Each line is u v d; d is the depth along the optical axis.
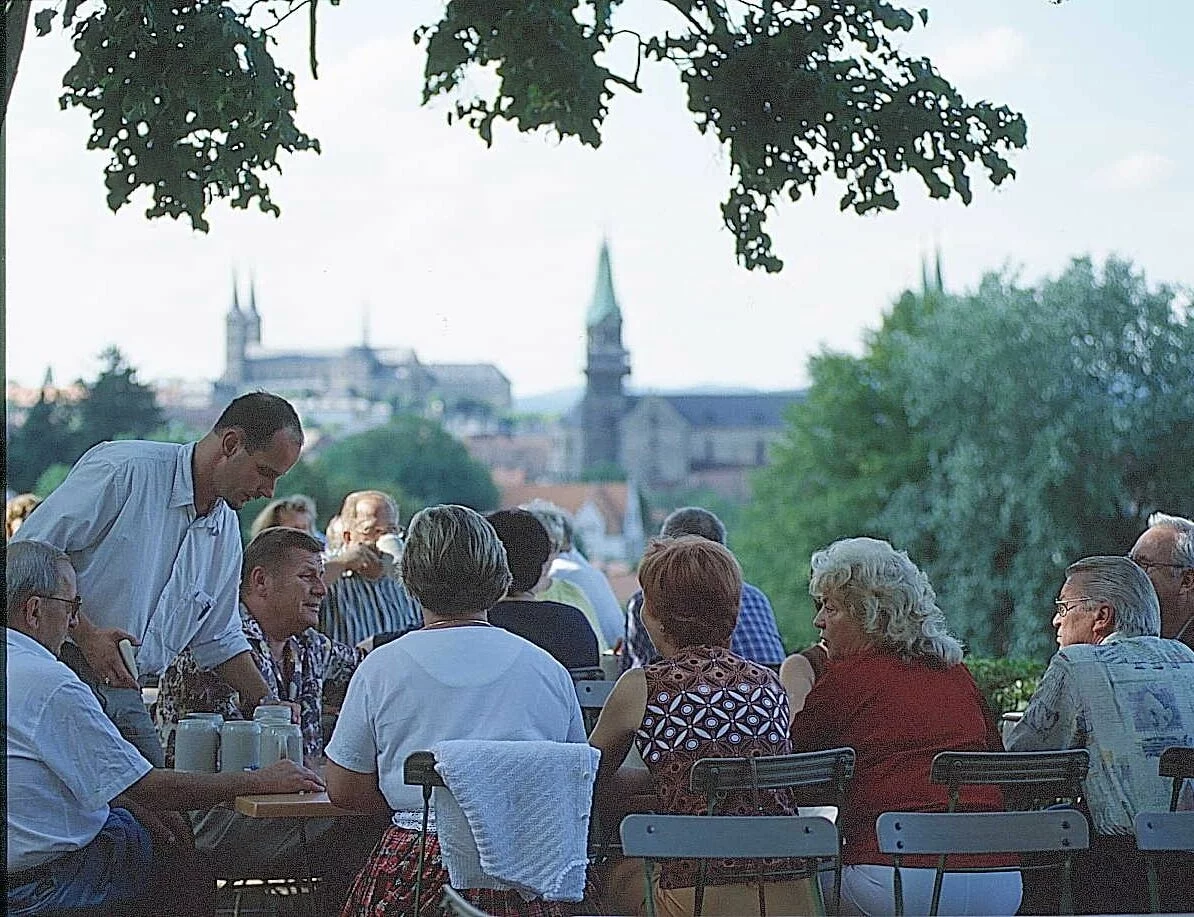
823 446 55.44
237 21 4.89
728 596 4.16
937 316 46.59
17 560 4.10
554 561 8.21
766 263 4.90
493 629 4.05
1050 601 43.25
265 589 5.12
